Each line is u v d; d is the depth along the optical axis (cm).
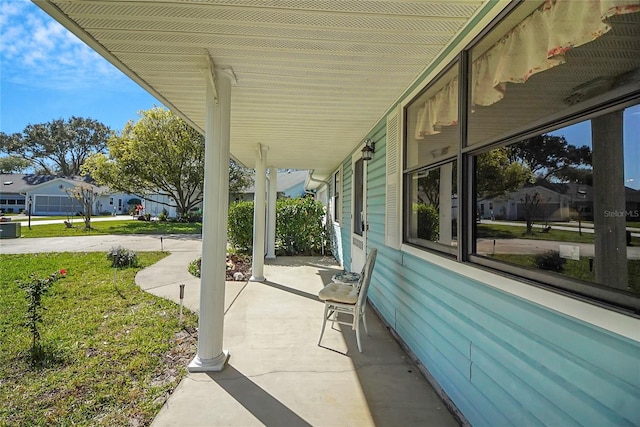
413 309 265
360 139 479
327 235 909
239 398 204
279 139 483
